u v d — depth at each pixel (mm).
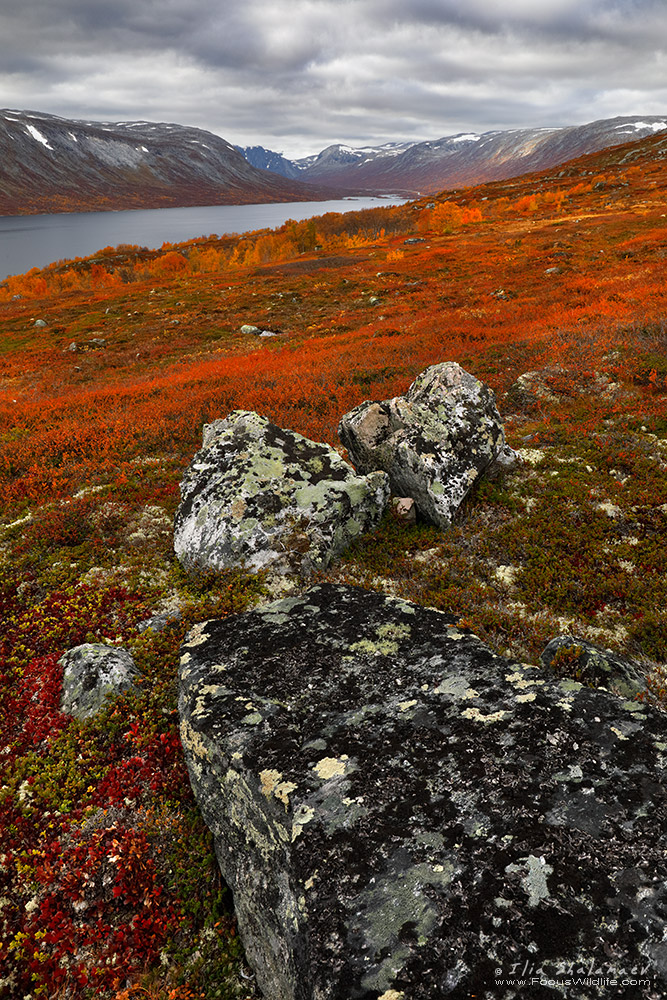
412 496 11820
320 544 10297
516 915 3562
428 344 25500
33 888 5391
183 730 5848
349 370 22688
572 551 9750
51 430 19438
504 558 9922
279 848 4406
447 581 9266
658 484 11227
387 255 82062
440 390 12656
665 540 9633
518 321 28172
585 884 3664
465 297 41969
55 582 10273
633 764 4492
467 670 5969
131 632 8789
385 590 9297
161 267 112812
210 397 20844
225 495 10906
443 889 3793
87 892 5348
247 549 10203
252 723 5512
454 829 4188
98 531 11812
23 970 4812
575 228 71875
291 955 3891
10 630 9008
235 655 6668
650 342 18266
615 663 6555
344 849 4164
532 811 4227
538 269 49000
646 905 3480
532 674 5758
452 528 10812
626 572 9016
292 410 18703
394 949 3535
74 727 6957
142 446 16984
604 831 3990
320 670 6246
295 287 66500
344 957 3561
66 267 125625
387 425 12625
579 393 16438
